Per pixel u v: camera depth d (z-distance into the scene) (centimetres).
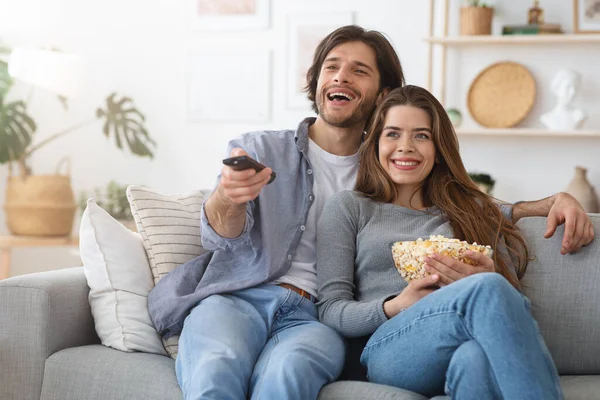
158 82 484
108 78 489
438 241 191
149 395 193
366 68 237
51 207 436
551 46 425
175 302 210
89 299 221
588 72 421
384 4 446
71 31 491
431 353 175
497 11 433
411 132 218
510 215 226
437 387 180
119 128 487
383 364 184
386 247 209
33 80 412
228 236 203
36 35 495
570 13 423
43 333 208
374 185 222
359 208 217
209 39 475
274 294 209
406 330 180
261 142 228
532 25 414
